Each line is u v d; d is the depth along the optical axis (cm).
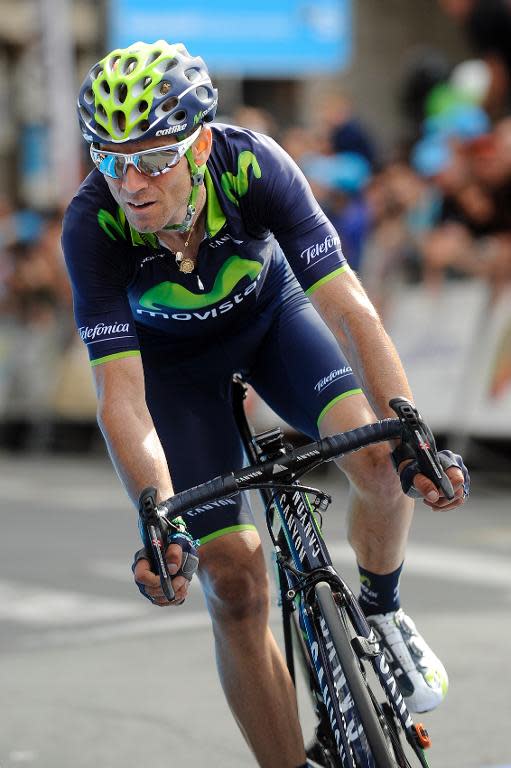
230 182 1037
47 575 2069
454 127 3050
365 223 3009
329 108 3228
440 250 2878
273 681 1052
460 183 2841
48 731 1338
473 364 2841
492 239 2823
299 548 958
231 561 1051
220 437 1146
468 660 1518
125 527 2498
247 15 4466
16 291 3962
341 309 999
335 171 3000
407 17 5341
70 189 4216
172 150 941
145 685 1484
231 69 4488
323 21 4512
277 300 1162
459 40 5297
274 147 1049
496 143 2819
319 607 915
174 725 1345
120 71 941
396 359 977
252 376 1206
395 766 848
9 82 5741
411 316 2952
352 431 888
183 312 1109
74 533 2444
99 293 1027
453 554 2130
